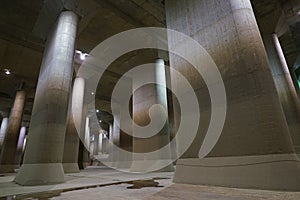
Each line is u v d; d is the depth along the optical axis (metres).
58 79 11.06
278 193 4.93
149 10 14.92
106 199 5.11
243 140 6.51
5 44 17.75
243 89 6.89
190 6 10.02
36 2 13.92
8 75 23.23
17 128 24.61
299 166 5.44
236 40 7.45
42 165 9.26
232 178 6.29
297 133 14.30
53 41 12.63
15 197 5.86
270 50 16.58
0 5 14.26
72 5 12.92
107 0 13.80
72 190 6.97
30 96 28.53
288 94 15.24
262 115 6.21
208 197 4.91
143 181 9.06
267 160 5.78
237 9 7.68
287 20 15.74
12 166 23.36
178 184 7.65
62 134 10.47
